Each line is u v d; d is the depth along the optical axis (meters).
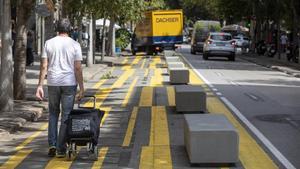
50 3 19.58
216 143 8.43
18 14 15.23
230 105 15.62
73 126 8.62
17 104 14.52
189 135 8.52
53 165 8.59
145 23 47.34
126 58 42.59
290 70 30.72
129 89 19.89
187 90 14.05
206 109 14.39
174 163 8.77
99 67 30.62
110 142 10.48
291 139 10.81
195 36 48.59
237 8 57.09
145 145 10.20
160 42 46.84
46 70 8.99
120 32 51.16
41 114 13.81
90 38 30.59
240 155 9.34
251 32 59.53
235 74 27.47
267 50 49.75
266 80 24.58
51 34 21.11
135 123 12.62
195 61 37.84
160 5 50.75
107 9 28.95
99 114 8.92
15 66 15.39
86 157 9.10
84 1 26.95
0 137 10.80
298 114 14.07
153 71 28.75
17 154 9.39
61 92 8.90
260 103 16.14
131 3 30.47
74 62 8.92
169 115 13.77
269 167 8.52
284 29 63.22
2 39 13.24
